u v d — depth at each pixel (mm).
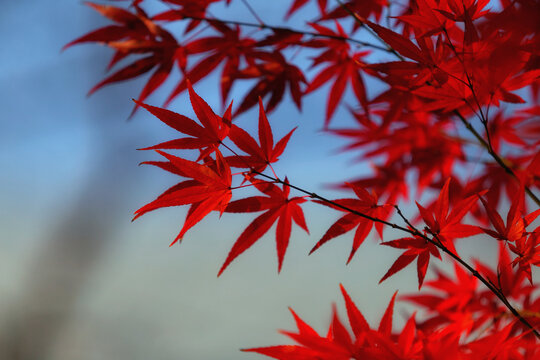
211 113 1067
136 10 1180
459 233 1074
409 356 1046
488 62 1075
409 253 1078
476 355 1044
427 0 1071
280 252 1103
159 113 1060
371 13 1185
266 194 1092
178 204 1065
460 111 1164
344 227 1095
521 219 1059
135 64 1185
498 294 1077
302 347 1056
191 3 1179
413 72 1087
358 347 1053
